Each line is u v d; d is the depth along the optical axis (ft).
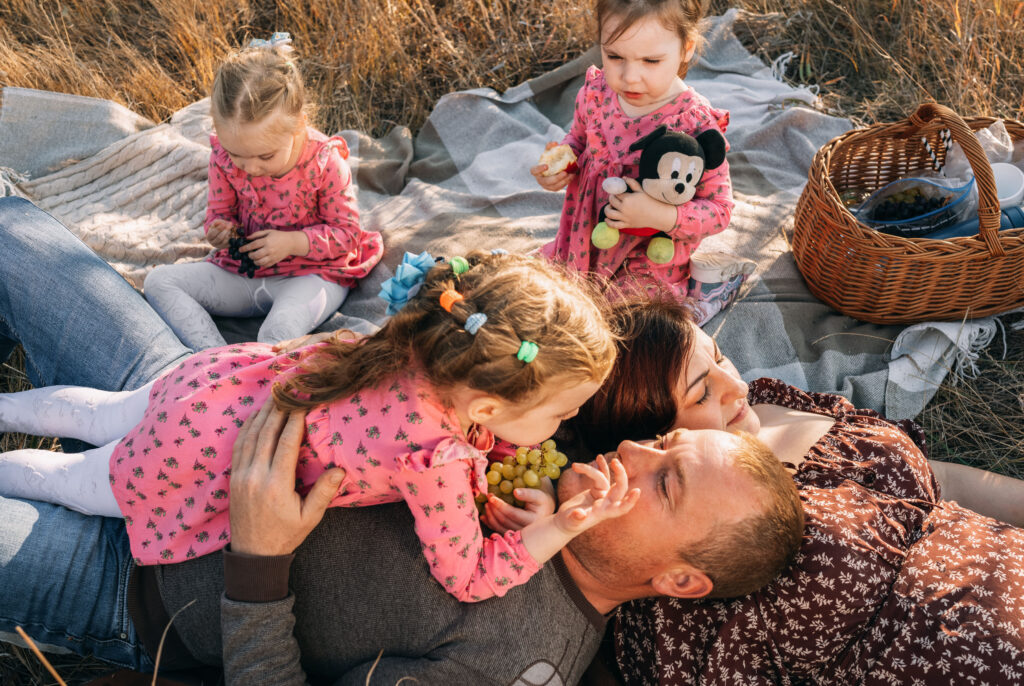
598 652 7.07
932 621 5.76
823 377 9.60
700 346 7.03
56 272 7.97
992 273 9.29
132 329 7.87
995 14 12.80
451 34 14.29
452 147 12.84
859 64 13.78
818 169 9.89
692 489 5.91
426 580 6.04
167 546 6.14
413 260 5.75
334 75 13.67
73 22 14.30
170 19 14.05
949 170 10.39
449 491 5.63
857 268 9.61
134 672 6.56
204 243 10.80
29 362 8.32
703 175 8.88
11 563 6.38
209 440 6.04
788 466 7.09
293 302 9.62
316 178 9.61
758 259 10.89
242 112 8.38
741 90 13.29
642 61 8.14
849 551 5.95
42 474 6.79
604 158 9.10
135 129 12.17
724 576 5.87
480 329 5.20
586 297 5.96
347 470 5.74
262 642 5.68
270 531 5.63
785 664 6.12
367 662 6.08
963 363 9.64
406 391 5.57
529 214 11.69
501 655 5.83
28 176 11.32
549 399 5.45
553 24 14.05
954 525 6.46
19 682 7.26
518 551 5.90
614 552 6.06
